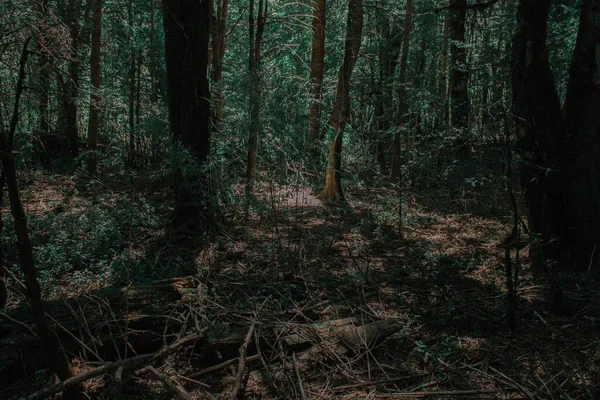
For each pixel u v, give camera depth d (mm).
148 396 3068
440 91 16406
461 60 13148
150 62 19203
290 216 8688
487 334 4086
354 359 3643
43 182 11109
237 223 7824
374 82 16484
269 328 3859
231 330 3727
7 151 2529
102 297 3965
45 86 4789
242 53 16906
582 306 4559
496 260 6105
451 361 3666
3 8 4016
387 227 7938
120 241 6219
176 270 5277
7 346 3221
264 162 7988
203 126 7074
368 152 14570
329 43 17984
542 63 5398
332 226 7945
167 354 3291
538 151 5531
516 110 5633
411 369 3555
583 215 5395
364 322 4203
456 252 6566
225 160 7801
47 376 3189
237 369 3373
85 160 13281
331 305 4551
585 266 5383
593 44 5426
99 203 8828
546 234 5586
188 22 6824
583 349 3793
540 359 3648
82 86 13180
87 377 2822
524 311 4422
